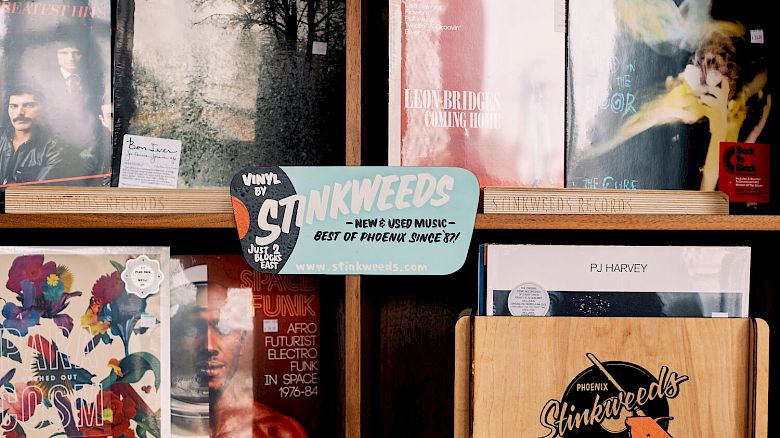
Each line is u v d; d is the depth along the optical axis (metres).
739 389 1.08
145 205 1.16
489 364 1.08
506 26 1.24
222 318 1.33
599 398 1.08
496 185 1.24
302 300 1.35
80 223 1.10
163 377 1.21
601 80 1.31
